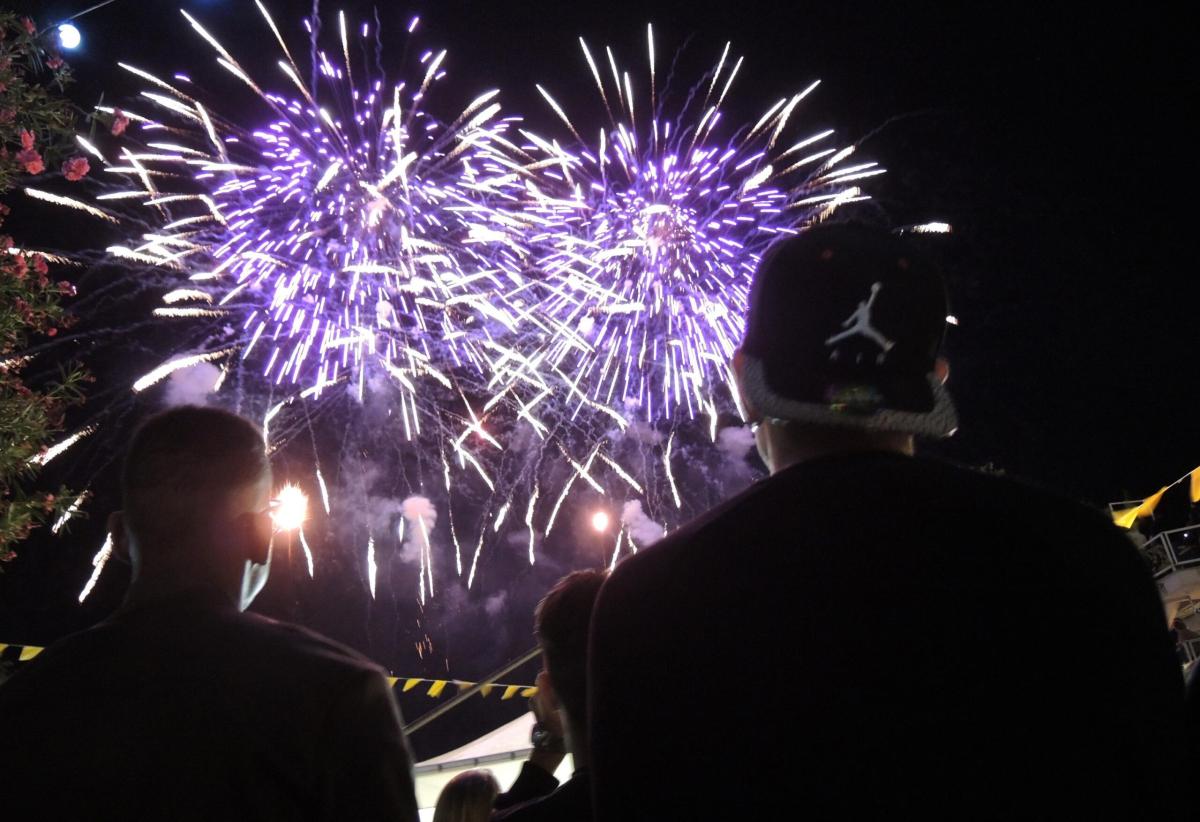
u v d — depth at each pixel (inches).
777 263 63.9
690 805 54.1
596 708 58.9
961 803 49.8
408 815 73.5
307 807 71.4
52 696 73.6
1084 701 50.4
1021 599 51.8
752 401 62.7
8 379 228.4
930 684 51.3
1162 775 50.4
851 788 50.9
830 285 61.3
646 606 58.1
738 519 58.0
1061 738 50.0
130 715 71.8
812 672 52.8
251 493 83.5
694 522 60.9
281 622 80.5
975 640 51.4
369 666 77.0
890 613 52.6
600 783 58.0
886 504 55.3
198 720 71.3
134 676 73.5
